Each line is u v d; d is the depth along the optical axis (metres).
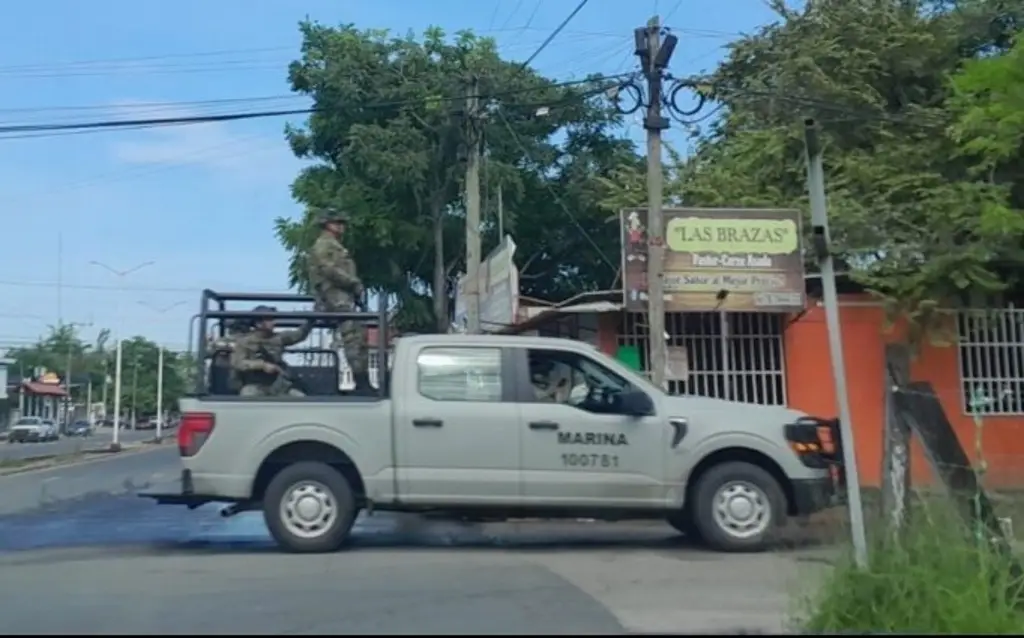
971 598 6.40
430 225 30.59
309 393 11.26
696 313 17.14
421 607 7.76
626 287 16.16
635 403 10.56
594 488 10.41
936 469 7.70
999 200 16.48
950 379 17.23
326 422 10.41
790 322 17.12
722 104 21.92
